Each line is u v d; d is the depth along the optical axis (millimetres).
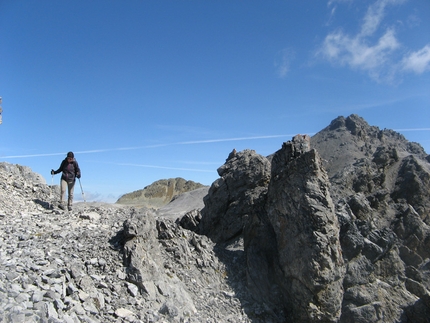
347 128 106812
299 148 19781
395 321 19781
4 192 20281
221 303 16469
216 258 19031
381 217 30984
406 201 34844
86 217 19094
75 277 13000
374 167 37969
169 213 74312
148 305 13508
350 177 36250
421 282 25094
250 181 28422
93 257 14609
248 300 17312
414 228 29219
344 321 19391
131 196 165625
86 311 11820
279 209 18516
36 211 19328
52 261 13312
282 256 17859
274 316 16906
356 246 21781
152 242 16219
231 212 27547
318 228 16891
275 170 20062
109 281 13695
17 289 10773
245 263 19641
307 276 16359
